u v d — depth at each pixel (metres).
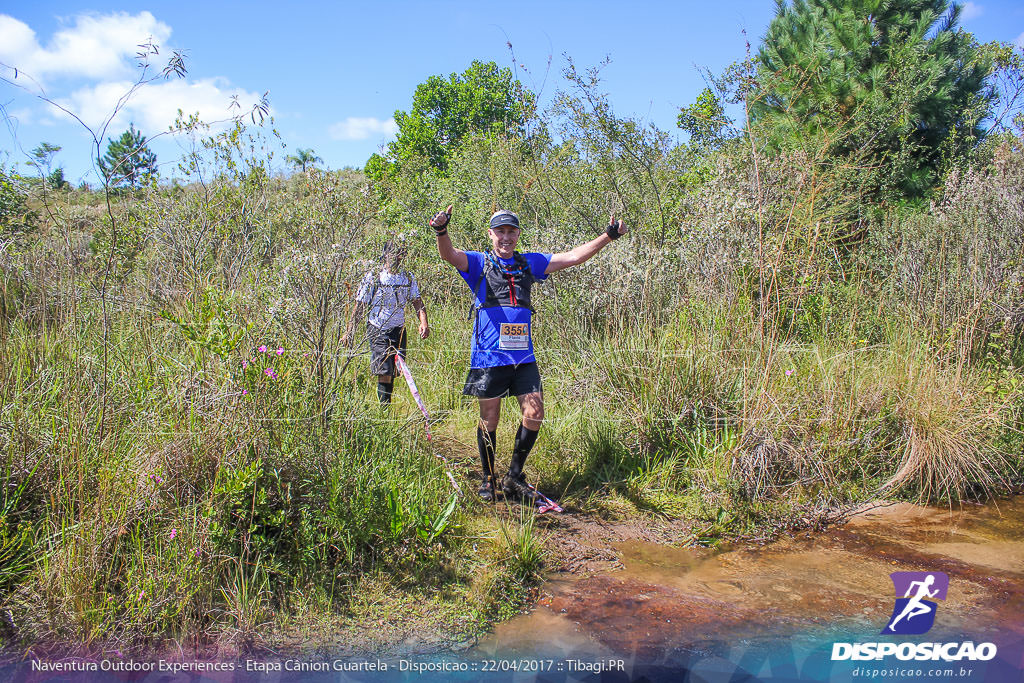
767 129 9.34
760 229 4.99
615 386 5.20
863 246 7.54
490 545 3.71
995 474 4.76
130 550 3.11
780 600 3.37
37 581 2.93
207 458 3.42
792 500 4.40
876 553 3.87
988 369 5.35
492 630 3.10
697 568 3.70
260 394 3.58
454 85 28.95
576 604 3.32
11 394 3.74
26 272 4.90
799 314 6.24
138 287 5.02
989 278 5.88
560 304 6.32
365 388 5.38
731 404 4.91
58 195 5.41
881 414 4.95
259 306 4.09
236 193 5.93
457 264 4.26
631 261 6.31
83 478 3.26
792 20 10.09
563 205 8.27
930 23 9.69
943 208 6.68
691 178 8.95
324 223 4.81
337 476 3.59
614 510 4.33
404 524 3.59
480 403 4.38
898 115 9.03
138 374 4.18
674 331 5.55
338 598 3.21
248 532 3.21
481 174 8.94
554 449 4.89
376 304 5.02
